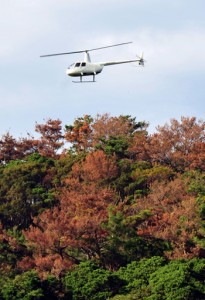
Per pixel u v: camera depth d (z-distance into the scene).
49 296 199.25
